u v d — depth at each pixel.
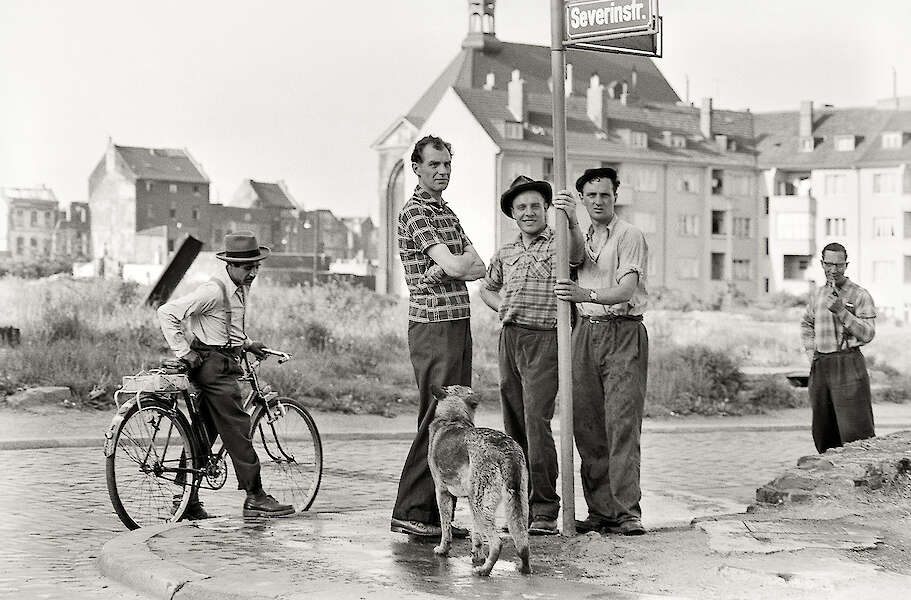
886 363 34.53
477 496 7.24
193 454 9.60
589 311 8.77
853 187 98.81
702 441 18.81
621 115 93.75
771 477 14.01
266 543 8.16
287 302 35.16
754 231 99.69
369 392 22.03
